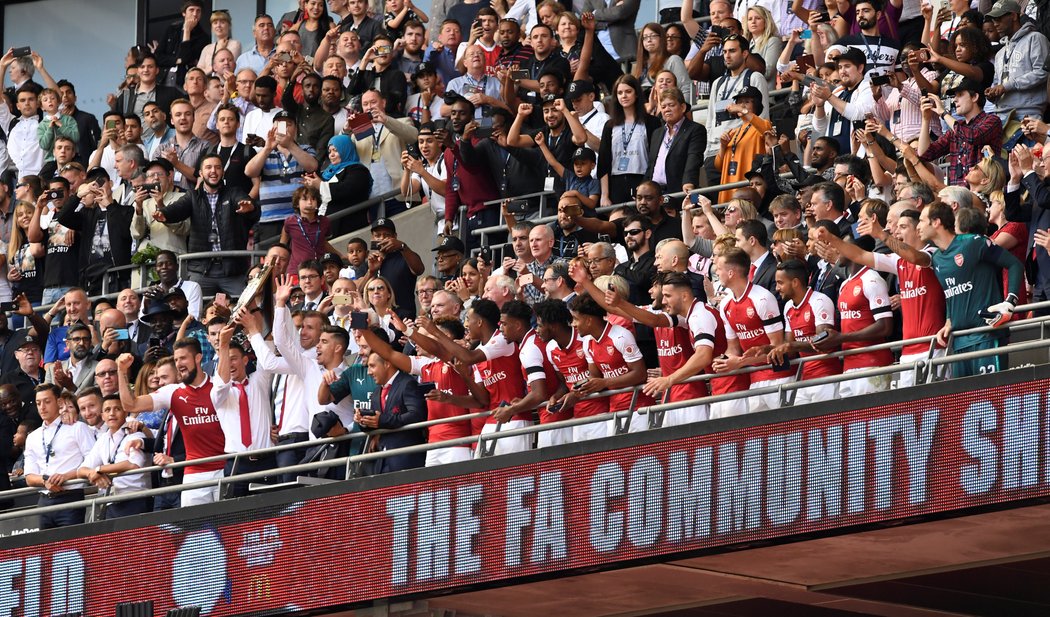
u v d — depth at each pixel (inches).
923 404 967.0
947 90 1350.9
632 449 1042.1
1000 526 986.7
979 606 1143.6
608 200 1475.1
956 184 1252.5
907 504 965.2
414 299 1475.1
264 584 1149.1
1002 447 942.4
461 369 1146.7
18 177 1958.7
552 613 1229.1
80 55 2404.0
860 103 1396.4
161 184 1667.1
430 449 1122.0
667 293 1089.4
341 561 1124.5
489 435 1109.1
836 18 1560.0
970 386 955.3
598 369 1117.1
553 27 1681.8
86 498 1330.0
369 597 1112.2
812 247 1053.8
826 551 1056.8
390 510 1111.0
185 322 1505.9
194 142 1772.9
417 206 1652.3
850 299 1051.9
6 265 1820.9
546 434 1137.4
